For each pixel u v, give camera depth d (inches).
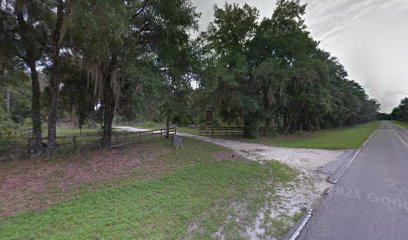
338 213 177.8
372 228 152.4
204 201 194.2
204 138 764.0
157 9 422.0
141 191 216.2
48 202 185.6
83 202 185.8
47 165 310.3
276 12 749.3
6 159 334.3
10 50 324.2
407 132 1217.4
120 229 141.0
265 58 771.4
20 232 136.1
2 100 469.4
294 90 895.1
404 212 179.5
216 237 137.9
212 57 556.4
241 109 755.4
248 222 160.4
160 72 452.1
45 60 422.3
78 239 128.6
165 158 386.3
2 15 304.0
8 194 202.5
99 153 409.7
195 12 488.1
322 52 1170.6
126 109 498.3
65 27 287.9
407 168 340.5
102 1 247.6
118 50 362.0
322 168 340.8
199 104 751.7
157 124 1568.7
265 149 533.0
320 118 1323.8
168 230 142.6
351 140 754.8
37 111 380.5
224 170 310.7
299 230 150.0
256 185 249.4
